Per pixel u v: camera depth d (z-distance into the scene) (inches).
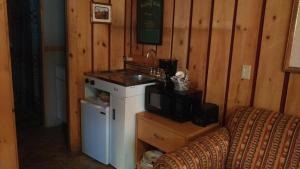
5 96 85.4
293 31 74.6
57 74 144.9
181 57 106.3
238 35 87.7
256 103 85.7
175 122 93.2
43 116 148.2
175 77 98.3
